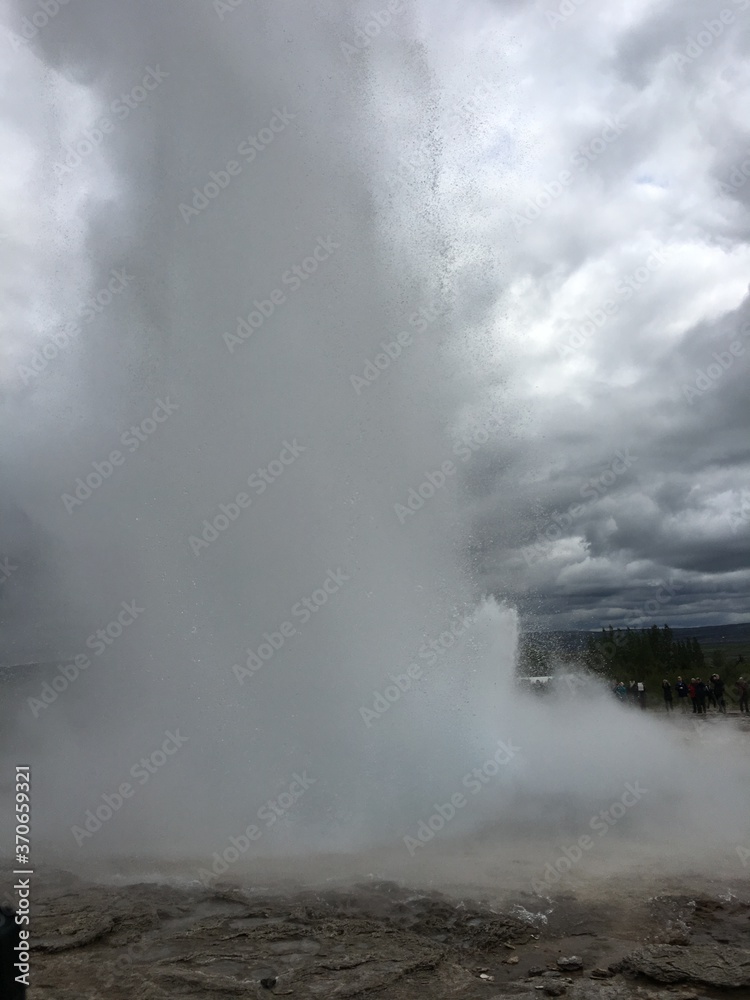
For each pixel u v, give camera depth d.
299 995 5.92
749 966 6.25
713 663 37.56
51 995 5.95
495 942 7.05
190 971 6.37
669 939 7.02
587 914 7.67
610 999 5.79
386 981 6.16
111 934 7.28
